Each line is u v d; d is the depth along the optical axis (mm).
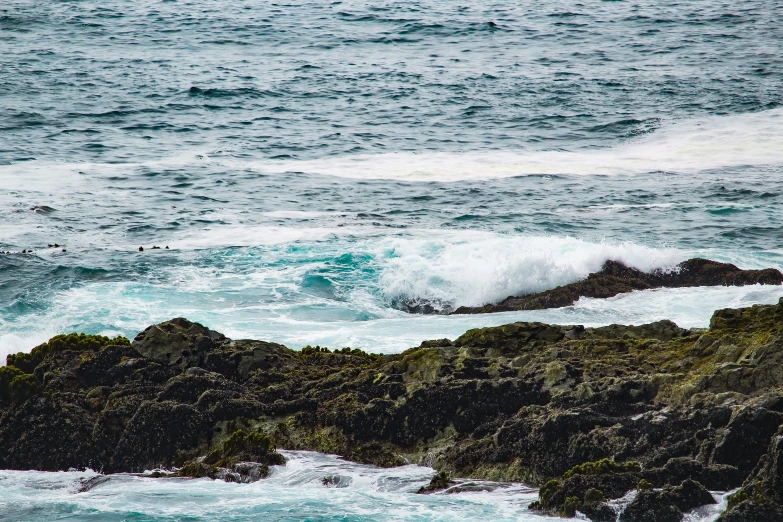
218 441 52562
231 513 41719
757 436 41938
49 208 118938
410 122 175875
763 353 47906
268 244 105688
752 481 39875
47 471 52219
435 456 49062
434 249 102375
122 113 178000
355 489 45250
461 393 51656
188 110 182500
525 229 114000
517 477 45875
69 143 155375
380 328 80750
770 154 151875
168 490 45562
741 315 57469
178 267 97125
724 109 182000
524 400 51031
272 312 85125
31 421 54156
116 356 59031
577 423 46438
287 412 54094
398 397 53125
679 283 93438
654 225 116125
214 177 138375
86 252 101688
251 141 161125
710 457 42312
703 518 38812
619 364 53594
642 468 42625
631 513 39438
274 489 45375
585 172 143750
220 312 84500
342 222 115938
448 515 40812
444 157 152250
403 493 44531
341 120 177000
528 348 59062
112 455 52781
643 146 159375
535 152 155875
